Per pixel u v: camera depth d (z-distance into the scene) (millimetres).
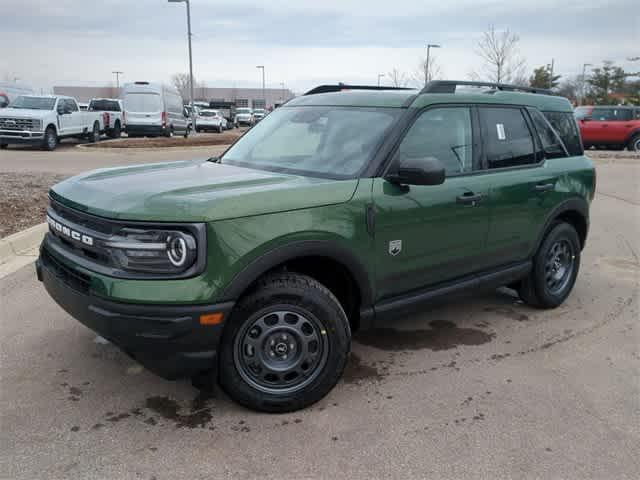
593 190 5477
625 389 3820
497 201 4398
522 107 4895
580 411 3523
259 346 3311
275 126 4527
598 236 8539
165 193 3186
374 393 3684
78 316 3223
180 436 3148
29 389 3604
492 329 4832
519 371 4051
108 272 3045
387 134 3834
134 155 19078
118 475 2812
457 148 4230
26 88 31891
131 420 3293
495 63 32969
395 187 3732
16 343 4242
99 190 3375
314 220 3328
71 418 3295
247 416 3369
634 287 6066
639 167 18328
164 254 2992
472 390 3754
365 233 3576
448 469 2924
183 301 2961
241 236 3078
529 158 4852
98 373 3828
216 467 2895
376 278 3729
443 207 3996
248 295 3238
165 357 3068
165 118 27750
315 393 3436
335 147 3943
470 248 4301
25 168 13969
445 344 4492
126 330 2996
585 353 4387
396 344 4473
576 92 59750
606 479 2877
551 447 3137
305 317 3369
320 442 3129
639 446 3172
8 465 2863
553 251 5227
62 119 20516
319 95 4688
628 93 51969
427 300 4109
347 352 3508
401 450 3074
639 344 4578
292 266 3623
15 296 5176
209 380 3713
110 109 28188
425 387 3779
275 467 2906
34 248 6652
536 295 5160
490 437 3215
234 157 4438
